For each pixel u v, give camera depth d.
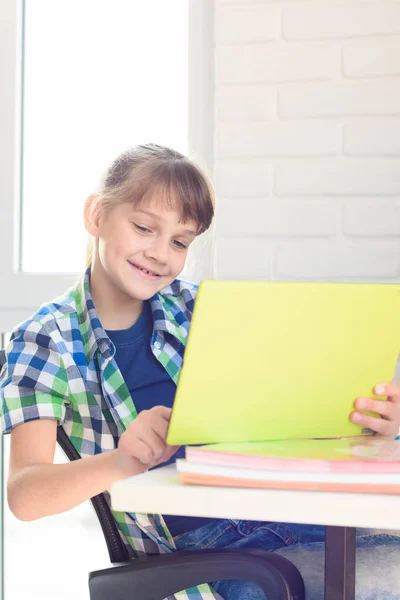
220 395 0.83
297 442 0.88
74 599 2.27
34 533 2.29
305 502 0.66
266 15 2.11
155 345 1.32
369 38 2.07
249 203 2.10
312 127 2.09
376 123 2.07
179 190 1.28
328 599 0.81
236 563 0.90
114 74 2.22
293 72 2.09
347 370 0.93
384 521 0.64
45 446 1.14
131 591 0.92
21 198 2.24
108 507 1.09
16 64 2.21
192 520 1.19
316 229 2.08
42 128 2.25
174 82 2.19
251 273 2.09
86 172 2.23
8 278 2.20
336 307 0.87
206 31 2.16
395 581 0.97
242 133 2.11
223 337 0.81
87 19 2.23
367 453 0.77
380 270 2.06
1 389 1.19
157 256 1.27
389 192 2.06
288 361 0.87
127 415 1.20
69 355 1.22
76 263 2.22
